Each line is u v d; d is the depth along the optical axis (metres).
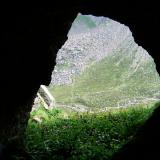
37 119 23.14
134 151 10.90
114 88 63.09
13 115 13.05
